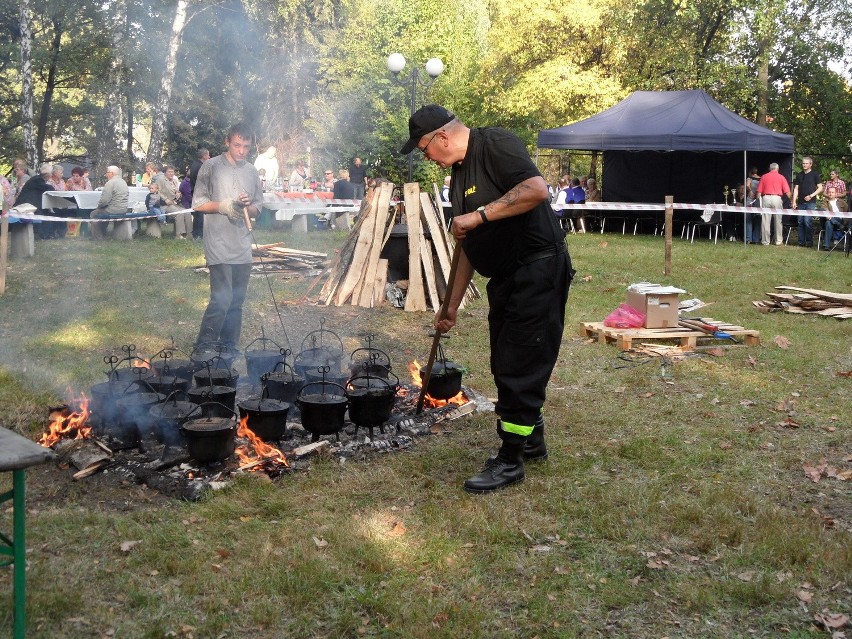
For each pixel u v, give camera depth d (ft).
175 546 10.84
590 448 15.58
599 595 10.18
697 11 78.33
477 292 32.22
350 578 10.25
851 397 19.54
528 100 84.23
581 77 82.02
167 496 12.51
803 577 10.71
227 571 10.32
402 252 31.12
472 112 94.48
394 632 9.21
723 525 12.12
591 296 33.83
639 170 69.41
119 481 12.94
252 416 13.67
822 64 80.69
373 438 14.98
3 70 93.81
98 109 101.81
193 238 51.16
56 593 9.46
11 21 89.61
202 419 13.28
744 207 57.00
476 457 14.67
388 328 26.61
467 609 9.66
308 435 15.07
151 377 15.23
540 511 12.56
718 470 14.67
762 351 24.14
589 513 12.48
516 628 9.45
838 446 16.06
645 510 12.59
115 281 33.12
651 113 63.36
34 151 77.15
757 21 73.97
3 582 9.76
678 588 10.36
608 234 67.05
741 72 77.92
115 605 9.47
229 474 13.07
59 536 10.93
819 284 38.37
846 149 83.05
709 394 19.52
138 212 50.11
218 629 9.12
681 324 25.23
